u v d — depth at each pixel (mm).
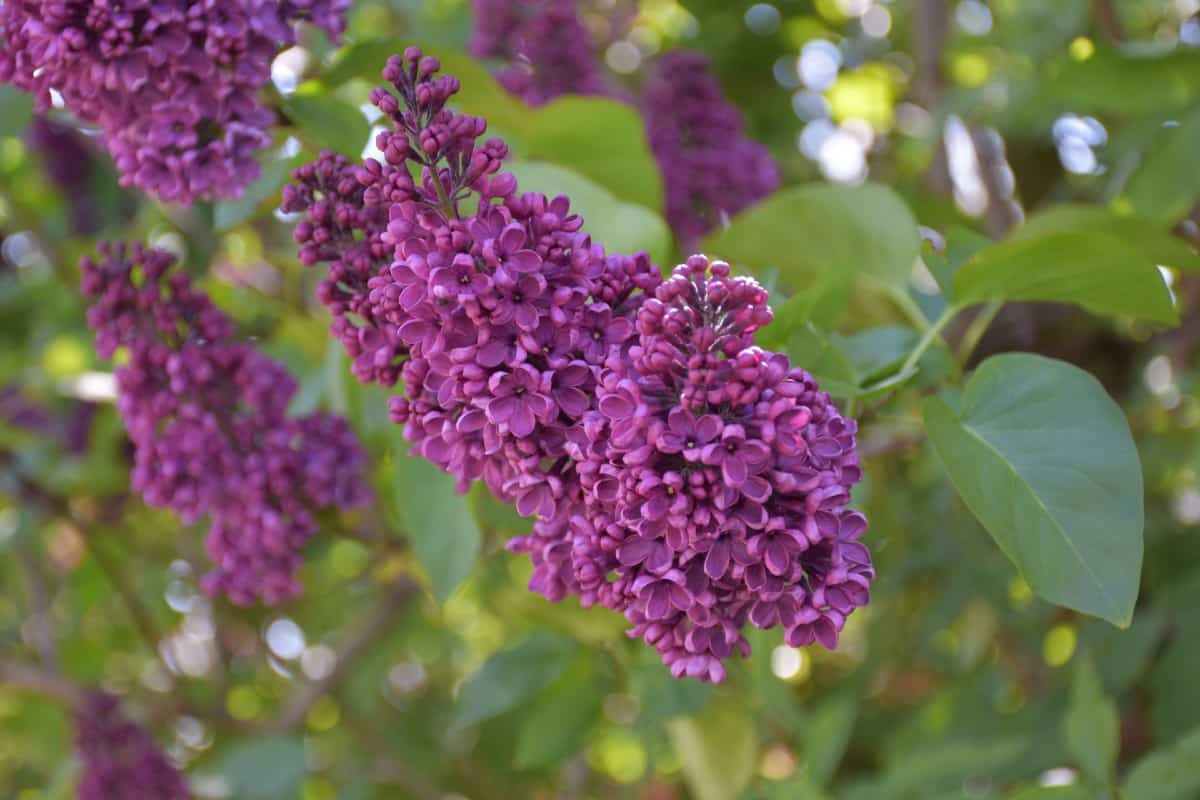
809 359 904
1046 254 891
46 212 1668
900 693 1715
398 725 1995
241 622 1825
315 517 1021
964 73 1699
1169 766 1022
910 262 960
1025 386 859
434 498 967
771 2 1689
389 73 806
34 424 1556
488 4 1163
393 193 794
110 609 1935
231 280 1273
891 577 1466
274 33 896
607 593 784
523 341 775
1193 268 971
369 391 1104
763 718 1312
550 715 1163
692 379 757
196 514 964
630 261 796
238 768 1416
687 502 756
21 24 881
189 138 890
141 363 951
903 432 1014
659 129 1150
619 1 1591
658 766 1510
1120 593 824
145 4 870
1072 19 1485
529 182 967
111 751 1296
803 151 1745
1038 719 1312
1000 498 843
